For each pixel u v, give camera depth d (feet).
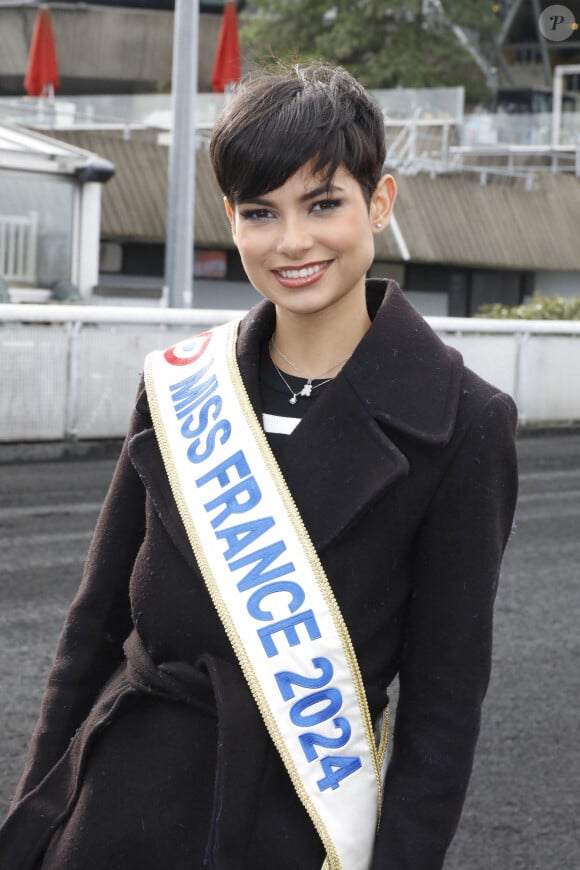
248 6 155.94
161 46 160.86
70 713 7.36
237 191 6.62
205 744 6.73
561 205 110.52
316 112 6.52
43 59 103.96
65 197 70.85
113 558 7.39
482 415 6.73
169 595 6.89
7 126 69.77
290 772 6.56
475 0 147.23
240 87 6.80
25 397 40.16
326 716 6.61
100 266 88.53
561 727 18.04
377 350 6.76
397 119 104.32
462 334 49.32
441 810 6.63
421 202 101.24
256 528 6.71
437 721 6.70
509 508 6.93
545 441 49.65
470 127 107.14
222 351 7.25
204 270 92.89
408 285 104.32
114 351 41.73
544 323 51.42
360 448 6.66
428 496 6.68
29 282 70.28
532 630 22.82
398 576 6.78
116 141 88.53
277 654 6.61
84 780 6.89
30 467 37.88
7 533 28.50
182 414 7.16
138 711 6.93
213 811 6.55
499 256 105.09
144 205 87.97
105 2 159.02
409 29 142.10
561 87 113.29
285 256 6.63
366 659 6.78
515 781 16.22
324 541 6.64
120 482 7.42
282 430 7.00
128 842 6.66
